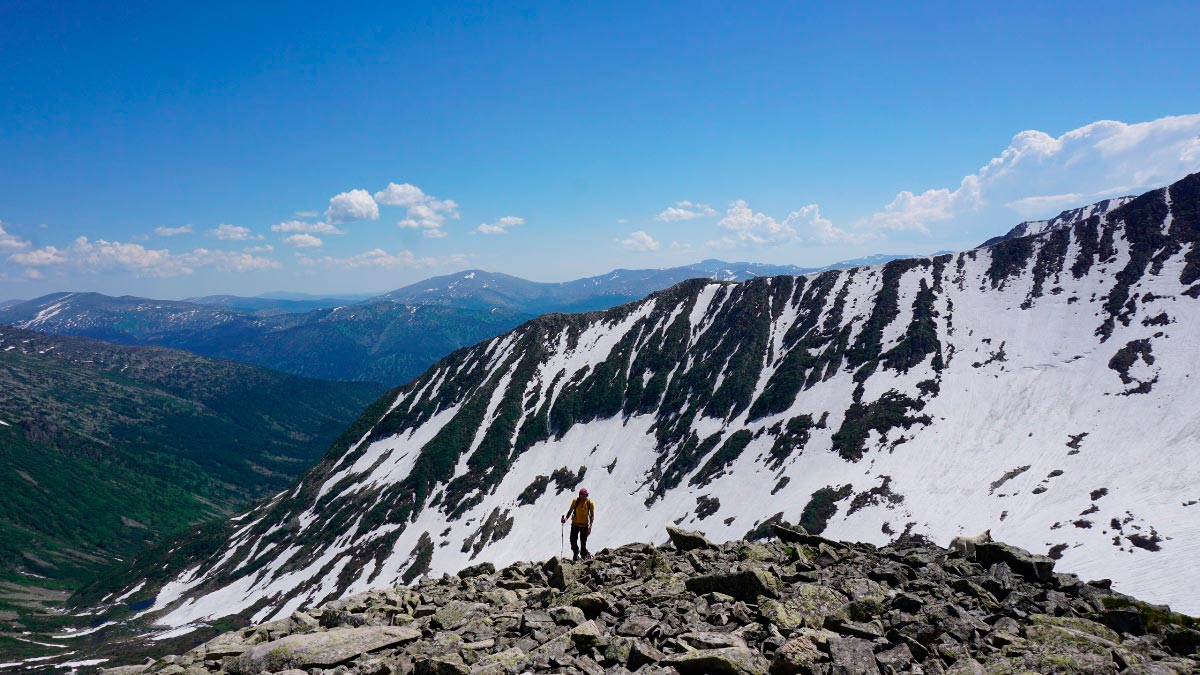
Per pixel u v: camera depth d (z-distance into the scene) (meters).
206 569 179.50
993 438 126.62
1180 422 112.19
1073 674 10.18
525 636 13.29
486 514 160.00
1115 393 126.88
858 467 128.12
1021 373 142.88
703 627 12.77
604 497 158.12
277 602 145.62
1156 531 86.75
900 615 12.64
